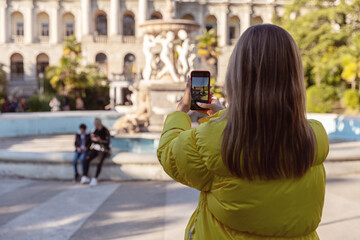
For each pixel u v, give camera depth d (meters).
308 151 1.30
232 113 1.35
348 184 7.02
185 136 1.42
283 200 1.30
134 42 65.19
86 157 7.29
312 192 1.35
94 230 4.66
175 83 12.10
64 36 69.69
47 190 6.85
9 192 6.70
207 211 1.46
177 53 13.04
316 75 29.73
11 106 23.28
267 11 70.94
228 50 68.69
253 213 1.32
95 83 45.06
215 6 69.81
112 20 65.62
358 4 29.56
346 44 30.23
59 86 42.75
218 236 1.39
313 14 30.55
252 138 1.29
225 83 1.45
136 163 7.48
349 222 4.79
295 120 1.30
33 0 67.81
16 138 15.37
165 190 6.68
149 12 67.12
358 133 14.89
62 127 17.73
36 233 4.58
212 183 1.40
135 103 13.88
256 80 1.33
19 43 67.69
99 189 6.86
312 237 1.40
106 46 64.75
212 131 1.37
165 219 5.02
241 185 1.32
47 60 69.50
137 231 4.59
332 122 16.28
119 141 11.26
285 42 1.35
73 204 5.87
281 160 1.28
